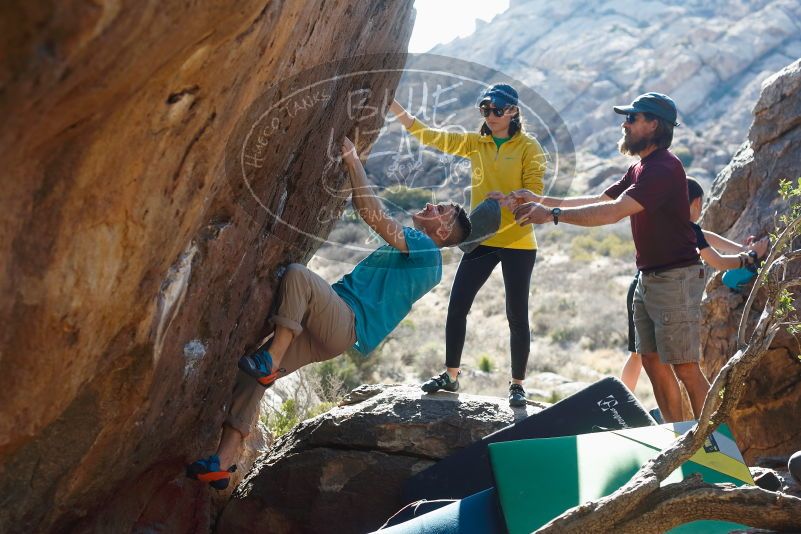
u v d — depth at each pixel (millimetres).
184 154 2234
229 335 3613
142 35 1648
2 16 1396
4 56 1454
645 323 4660
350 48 3438
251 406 3887
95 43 1548
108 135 1880
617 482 3408
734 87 84250
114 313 2309
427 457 4539
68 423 2631
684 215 4336
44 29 1450
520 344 4699
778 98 5625
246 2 1881
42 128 1690
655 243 4367
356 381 12398
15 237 1866
